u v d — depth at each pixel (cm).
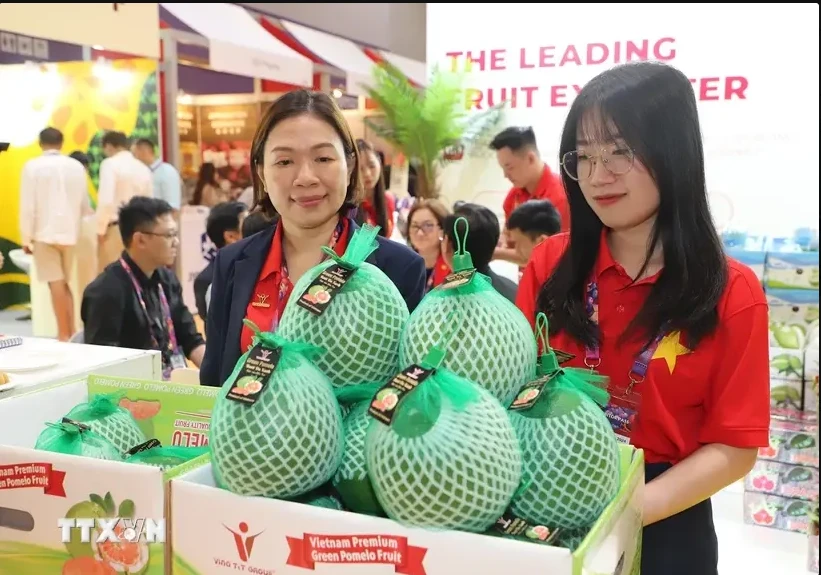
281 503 77
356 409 91
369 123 540
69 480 88
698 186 118
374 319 90
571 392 84
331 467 83
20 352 147
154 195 561
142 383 124
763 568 267
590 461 80
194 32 614
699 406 125
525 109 442
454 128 462
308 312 90
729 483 118
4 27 466
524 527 77
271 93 718
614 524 78
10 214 448
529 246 331
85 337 271
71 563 89
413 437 72
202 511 81
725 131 400
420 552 72
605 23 416
